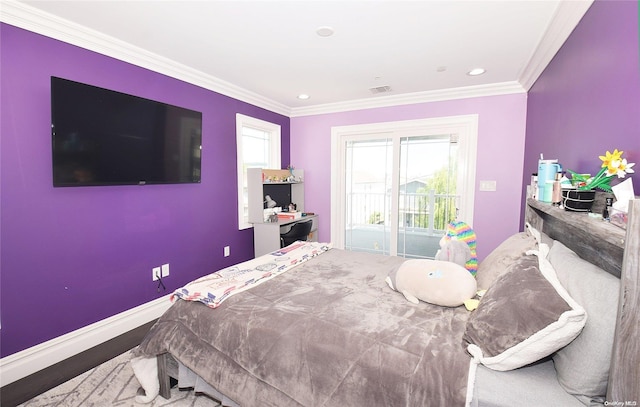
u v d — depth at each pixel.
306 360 1.24
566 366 0.97
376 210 4.18
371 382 1.11
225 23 2.03
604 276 0.99
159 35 2.20
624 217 0.89
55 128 1.90
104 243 2.34
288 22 2.01
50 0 1.74
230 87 3.33
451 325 1.33
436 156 3.73
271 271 2.05
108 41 2.22
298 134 4.49
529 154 3.02
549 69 2.35
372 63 2.71
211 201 3.29
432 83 3.26
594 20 1.52
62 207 2.09
